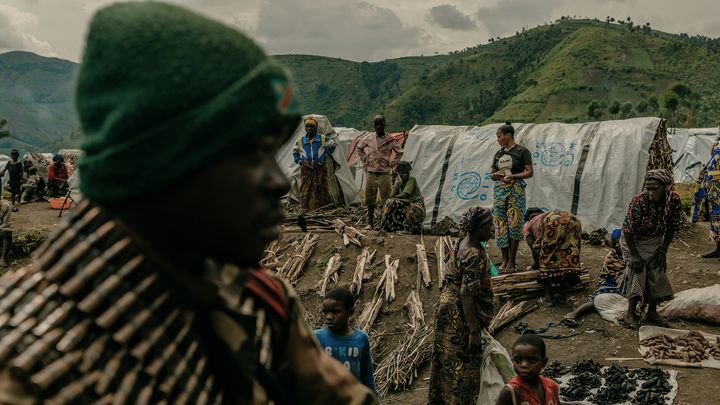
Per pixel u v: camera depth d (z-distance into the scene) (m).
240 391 0.70
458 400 5.56
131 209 0.62
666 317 7.33
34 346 0.56
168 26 0.58
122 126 0.57
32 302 0.60
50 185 18.45
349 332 4.44
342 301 4.37
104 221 0.63
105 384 0.58
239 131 0.59
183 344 0.65
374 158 10.87
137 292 0.61
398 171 10.67
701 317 7.20
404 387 7.20
